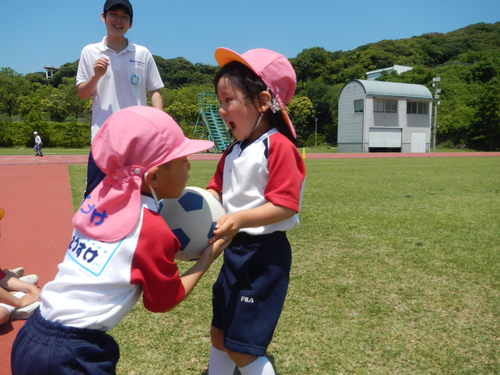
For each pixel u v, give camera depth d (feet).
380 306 9.59
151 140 4.56
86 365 4.34
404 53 273.33
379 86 125.29
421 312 9.30
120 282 4.42
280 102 5.42
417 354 7.56
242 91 5.25
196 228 5.46
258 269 5.29
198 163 60.64
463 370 7.07
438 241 15.31
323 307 9.50
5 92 225.35
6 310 8.80
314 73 251.39
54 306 4.45
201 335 8.19
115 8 9.95
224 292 5.51
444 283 11.08
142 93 10.93
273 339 8.03
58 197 26.20
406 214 20.30
